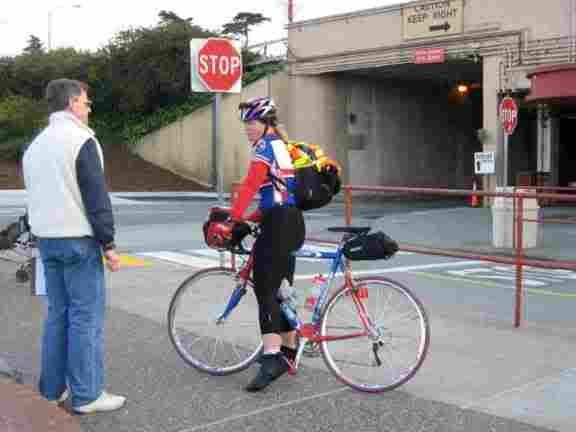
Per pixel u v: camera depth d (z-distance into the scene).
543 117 25.95
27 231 8.26
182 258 11.82
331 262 5.53
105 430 4.34
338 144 32.50
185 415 4.58
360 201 29.53
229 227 5.08
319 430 4.32
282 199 4.95
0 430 3.65
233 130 32.31
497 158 25.42
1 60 39.97
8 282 8.96
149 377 5.34
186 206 23.66
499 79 25.19
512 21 24.78
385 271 10.88
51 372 4.64
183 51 34.47
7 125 34.47
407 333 4.95
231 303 5.50
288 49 32.31
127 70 36.16
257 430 4.33
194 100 34.78
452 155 37.44
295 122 32.47
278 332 5.03
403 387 5.07
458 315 7.49
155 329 6.73
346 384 5.02
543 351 6.03
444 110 36.94
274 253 4.92
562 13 23.62
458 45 26.31
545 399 4.83
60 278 4.58
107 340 6.35
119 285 8.95
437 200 30.30
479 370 5.47
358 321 5.04
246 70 34.69
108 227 4.41
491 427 4.34
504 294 9.13
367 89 33.44
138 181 32.53
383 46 28.64
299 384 5.14
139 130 36.03
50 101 4.54
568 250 12.70
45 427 3.73
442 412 4.59
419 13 27.33
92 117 37.97
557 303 8.57
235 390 5.05
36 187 4.46
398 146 34.84
